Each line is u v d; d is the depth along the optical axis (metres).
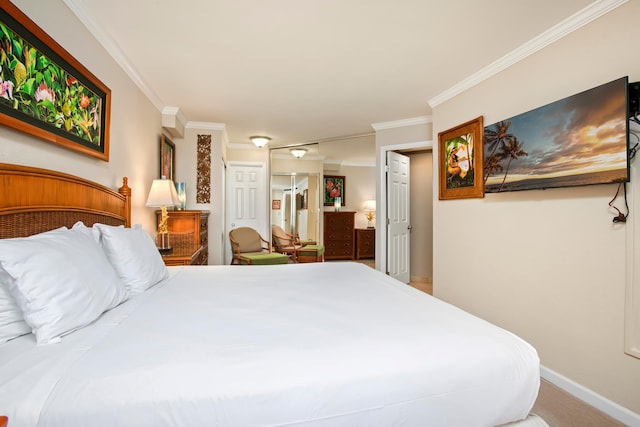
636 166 1.62
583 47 1.88
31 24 1.34
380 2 1.77
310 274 2.16
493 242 2.57
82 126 1.78
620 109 1.59
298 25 1.99
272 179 5.77
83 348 0.96
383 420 0.86
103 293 1.25
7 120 1.22
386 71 2.67
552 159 1.96
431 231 4.96
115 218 2.15
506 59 2.40
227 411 0.78
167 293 1.63
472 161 2.77
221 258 4.29
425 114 3.84
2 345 0.98
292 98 3.30
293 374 0.86
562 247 2.00
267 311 1.36
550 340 2.08
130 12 1.84
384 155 4.26
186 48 2.28
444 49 2.30
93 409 0.74
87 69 1.86
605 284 1.76
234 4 1.78
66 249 1.19
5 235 1.19
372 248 7.11
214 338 1.06
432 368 0.93
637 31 1.63
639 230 1.61
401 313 1.33
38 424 0.71
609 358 1.74
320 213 6.02
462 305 2.94
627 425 1.64
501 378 0.97
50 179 1.47
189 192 4.20
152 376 0.82
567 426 1.64
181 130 3.94
